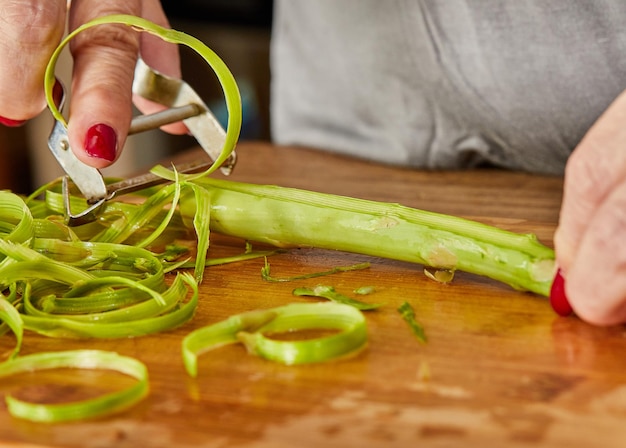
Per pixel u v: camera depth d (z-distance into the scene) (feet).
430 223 1.33
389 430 1.04
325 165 1.98
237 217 1.41
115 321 1.23
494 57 1.80
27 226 1.36
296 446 1.02
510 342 1.17
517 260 1.26
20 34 1.37
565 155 1.83
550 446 1.01
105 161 1.35
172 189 1.42
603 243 1.11
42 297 1.30
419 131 1.94
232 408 1.08
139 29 1.36
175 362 1.16
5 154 2.67
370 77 1.98
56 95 1.45
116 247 1.36
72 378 1.14
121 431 1.05
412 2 1.86
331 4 2.01
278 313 1.21
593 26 1.71
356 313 1.19
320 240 1.38
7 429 1.06
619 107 1.13
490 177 1.87
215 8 2.58
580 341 1.17
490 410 1.06
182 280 1.30
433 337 1.19
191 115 1.48
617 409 1.05
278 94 2.21
